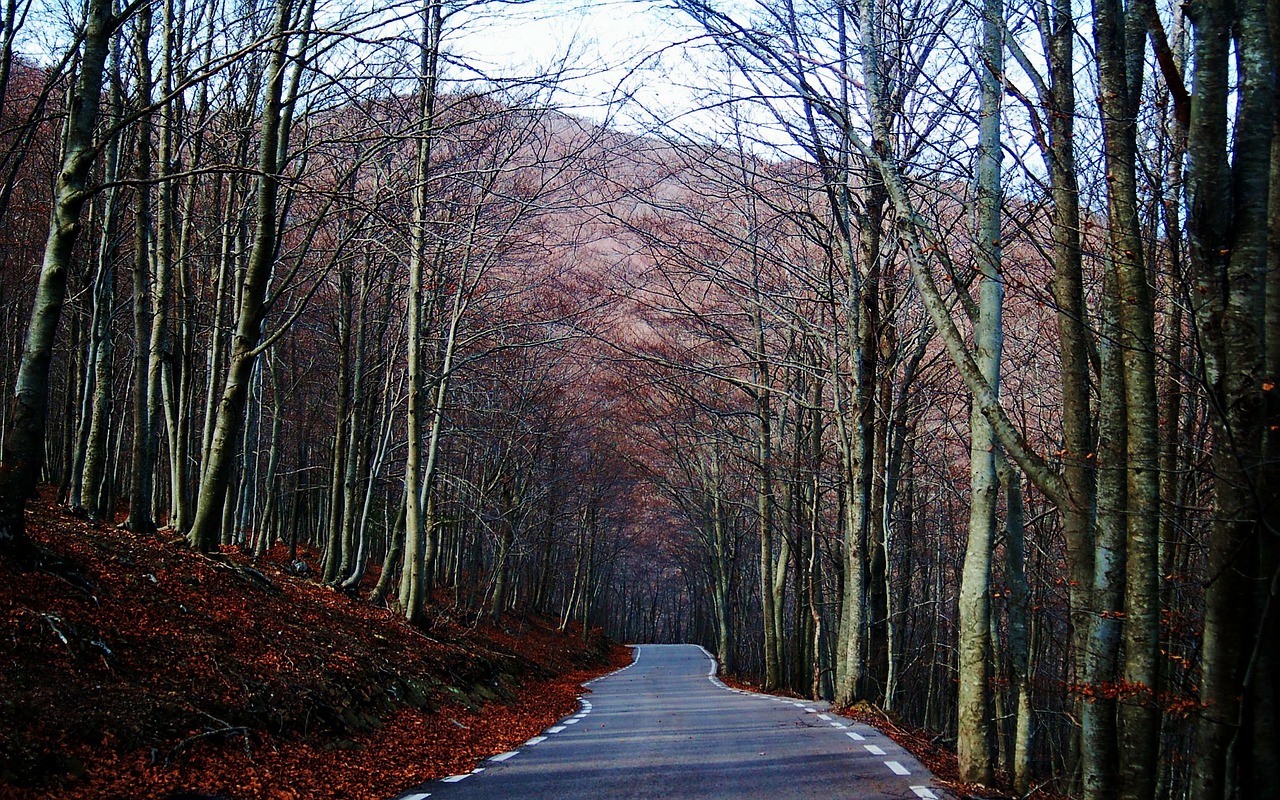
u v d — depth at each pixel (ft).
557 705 66.95
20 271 87.76
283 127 50.31
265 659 36.91
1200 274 21.25
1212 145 20.88
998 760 61.72
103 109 52.70
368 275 80.12
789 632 158.92
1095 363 28.53
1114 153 22.94
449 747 38.52
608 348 79.77
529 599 186.70
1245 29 21.01
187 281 61.16
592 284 82.99
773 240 61.36
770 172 54.65
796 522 82.17
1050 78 27.61
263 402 112.16
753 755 34.71
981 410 25.62
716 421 83.30
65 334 96.43
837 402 58.39
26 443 32.01
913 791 26.89
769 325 74.28
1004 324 62.23
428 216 67.00
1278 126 21.59
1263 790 19.80
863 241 56.34
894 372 63.00
